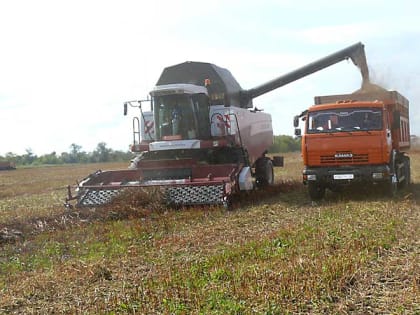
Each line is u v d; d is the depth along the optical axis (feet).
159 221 37.83
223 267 23.25
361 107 45.83
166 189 44.32
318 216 36.42
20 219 42.70
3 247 32.58
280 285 19.84
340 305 18.19
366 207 39.17
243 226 34.68
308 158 46.34
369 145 44.78
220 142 49.98
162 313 18.22
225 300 18.85
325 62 60.23
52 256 29.14
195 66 56.24
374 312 17.66
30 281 23.39
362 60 59.57
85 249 30.35
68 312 19.07
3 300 20.70
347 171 45.11
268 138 64.90
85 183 47.03
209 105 52.42
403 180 52.75
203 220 37.81
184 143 49.83
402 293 19.06
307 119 46.91
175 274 22.85
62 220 40.50
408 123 57.82
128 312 18.69
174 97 51.55
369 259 23.34
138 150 51.44
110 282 22.62
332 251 25.39
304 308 18.08
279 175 81.82
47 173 167.53
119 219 40.81
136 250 28.76
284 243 27.71
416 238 27.61
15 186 101.14
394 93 49.01
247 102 61.67
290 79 61.36
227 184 42.91
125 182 46.52
